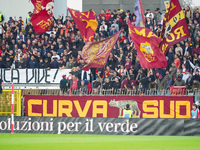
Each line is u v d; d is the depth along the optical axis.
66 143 35.78
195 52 63.62
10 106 54.00
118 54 64.19
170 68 59.00
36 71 62.88
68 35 69.81
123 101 51.59
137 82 57.53
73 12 61.09
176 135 43.03
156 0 82.94
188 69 61.03
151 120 43.56
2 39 73.81
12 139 39.25
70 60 64.12
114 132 44.09
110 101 51.81
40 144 35.03
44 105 53.69
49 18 61.75
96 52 54.50
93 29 61.81
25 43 74.38
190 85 56.75
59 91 58.34
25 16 85.44
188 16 69.81
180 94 52.22
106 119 44.31
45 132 45.41
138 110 51.31
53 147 32.88
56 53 68.25
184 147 32.94
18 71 63.34
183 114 50.50
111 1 85.12
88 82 56.75
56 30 71.38
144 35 50.84
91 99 52.44
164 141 37.56
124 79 56.47
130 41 68.06
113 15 72.69
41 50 69.19
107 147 32.84
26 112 54.09
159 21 68.88
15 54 71.38
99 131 44.38
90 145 34.28
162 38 52.97
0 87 54.16
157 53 50.84
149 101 51.12
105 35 69.44
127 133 43.84
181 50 64.00
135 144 35.03
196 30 67.69
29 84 62.97
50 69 62.47
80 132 44.81
